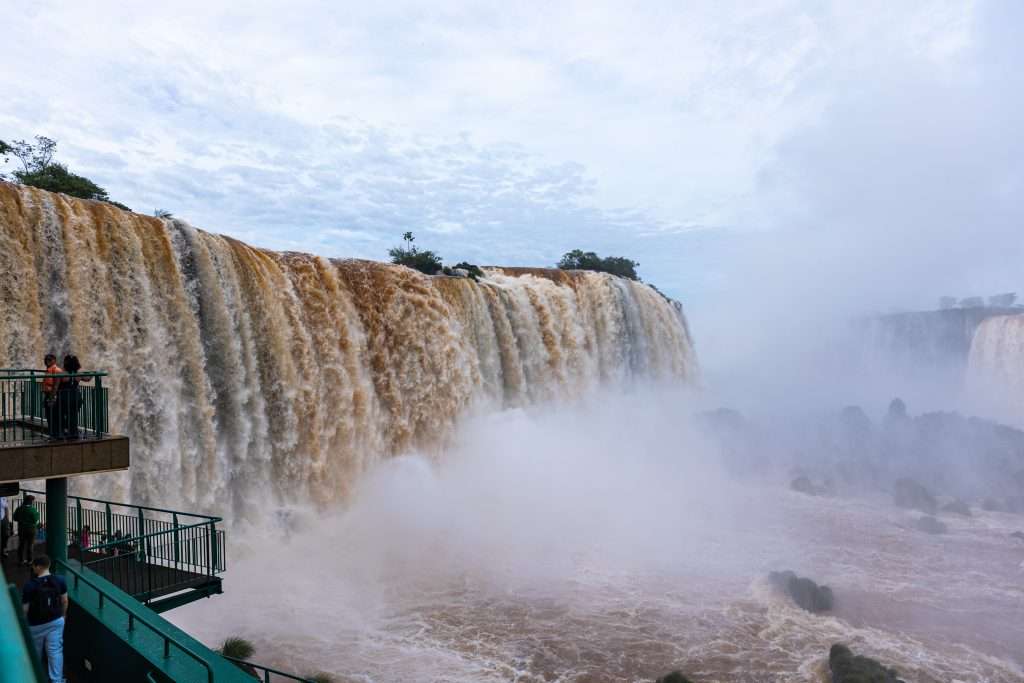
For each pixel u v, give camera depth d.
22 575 13.47
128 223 26.34
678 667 21.98
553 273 53.97
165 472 26.41
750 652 23.02
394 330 37.38
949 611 26.47
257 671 20.38
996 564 31.39
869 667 20.62
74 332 24.31
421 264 55.53
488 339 44.09
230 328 28.94
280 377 30.72
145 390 26.11
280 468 30.75
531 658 22.27
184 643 12.20
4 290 22.72
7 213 23.08
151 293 26.56
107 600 13.00
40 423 15.76
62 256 24.31
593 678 21.22
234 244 30.27
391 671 21.08
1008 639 24.30
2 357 22.55
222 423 28.81
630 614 25.61
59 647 10.66
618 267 81.25
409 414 37.84
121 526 22.06
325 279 34.31
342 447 33.62
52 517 13.25
